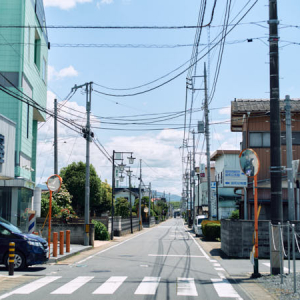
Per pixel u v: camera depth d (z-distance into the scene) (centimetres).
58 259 1694
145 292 984
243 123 3222
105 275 1281
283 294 947
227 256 1927
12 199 2284
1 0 2414
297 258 1728
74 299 895
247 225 1883
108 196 6350
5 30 2394
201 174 5153
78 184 5544
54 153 2916
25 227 2428
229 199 5334
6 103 2362
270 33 1273
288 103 2103
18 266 1363
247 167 1256
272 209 1246
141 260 1753
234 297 934
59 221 3023
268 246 1850
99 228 3238
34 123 3114
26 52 2481
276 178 1245
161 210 12244
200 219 3984
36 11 2777
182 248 2448
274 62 1270
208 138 3462
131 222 4744
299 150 3019
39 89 2916
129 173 4938
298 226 1745
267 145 3038
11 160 1906
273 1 1277
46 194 3509
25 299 894
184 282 1148
